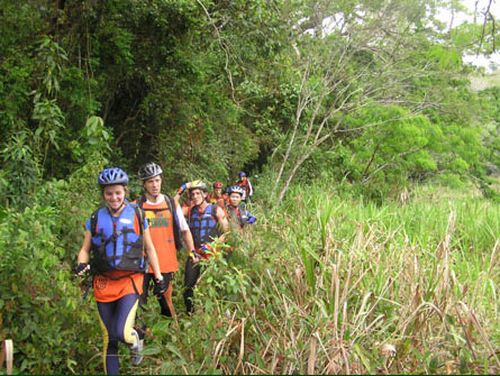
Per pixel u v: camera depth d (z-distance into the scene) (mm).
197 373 4547
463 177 20219
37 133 8969
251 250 6391
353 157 19750
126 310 4898
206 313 5059
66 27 10953
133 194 11914
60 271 5371
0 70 9852
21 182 7820
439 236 10664
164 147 13531
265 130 18578
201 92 13875
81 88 10852
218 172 15102
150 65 12672
